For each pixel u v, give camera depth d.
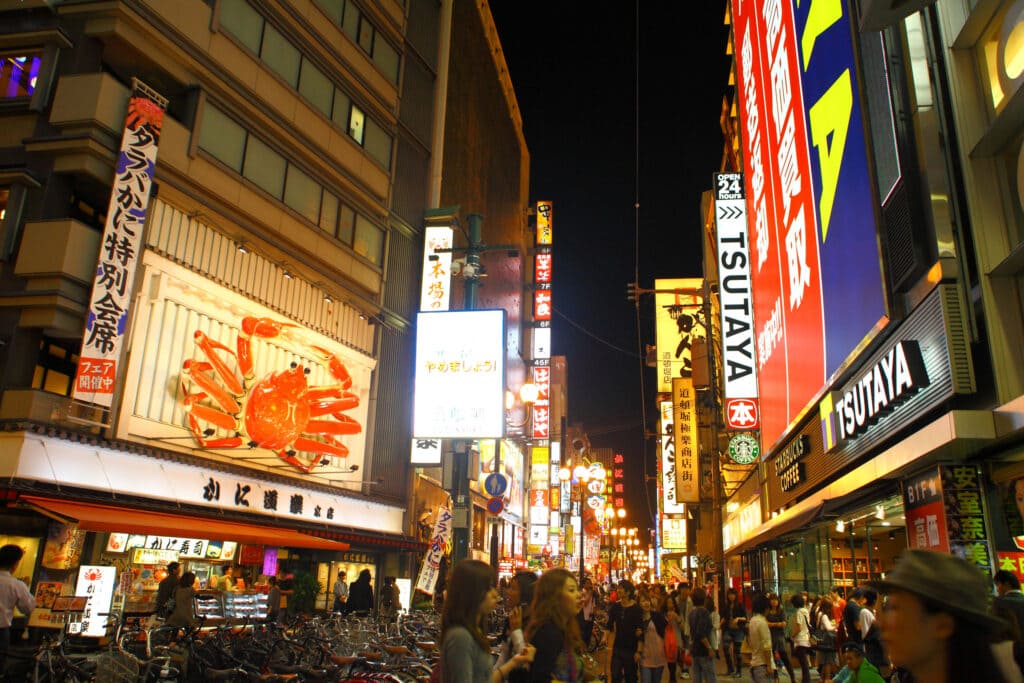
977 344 10.04
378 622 15.20
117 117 17.70
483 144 47.91
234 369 21.11
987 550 9.77
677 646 13.69
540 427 54.47
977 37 10.52
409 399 30.94
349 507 26.09
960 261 10.16
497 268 53.16
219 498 19.83
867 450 13.60
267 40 23.66
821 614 15.12
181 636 11.45
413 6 34.41
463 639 3.90
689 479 39.12
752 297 22.95
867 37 12.11
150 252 18.28
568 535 67.69
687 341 48.06
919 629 2.04
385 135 30.83
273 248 23.11
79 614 13.93
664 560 68.50
